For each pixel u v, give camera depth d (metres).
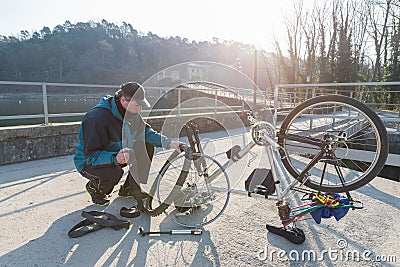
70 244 1.76
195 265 1.57
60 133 4.14
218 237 1.89
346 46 22.39
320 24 23.30
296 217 1.86
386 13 22.78
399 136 6.28
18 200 2.43
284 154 2.12
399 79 19.52
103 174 2.21
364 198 2.60
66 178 3.06
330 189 1.95
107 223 1.96
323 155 1.92
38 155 3.94
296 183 1.99
